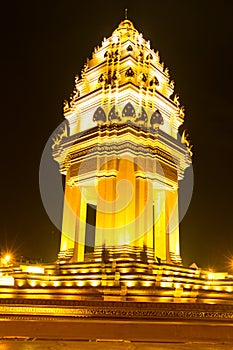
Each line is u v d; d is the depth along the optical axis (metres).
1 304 23.30
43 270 31.03
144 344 10.98
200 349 10.25
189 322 16.73
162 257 32.16
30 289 27.03
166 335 13.24
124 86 34.25
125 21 39.34
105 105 34.72
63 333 13.23
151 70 37.78
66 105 39.12
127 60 35.84
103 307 21.44
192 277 30.56
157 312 20.41
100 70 37.44
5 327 14.13
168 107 37.88
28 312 22.22
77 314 20.94
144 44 39.12
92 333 13.27
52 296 25.86
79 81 39.16
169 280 27.52
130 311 20.72
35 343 10.70
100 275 26.88
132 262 27.31
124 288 24.64
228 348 10.55
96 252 29.95
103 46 39.09
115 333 13.31
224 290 29.92
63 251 33.06
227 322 18.23
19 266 32.38
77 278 27.95
